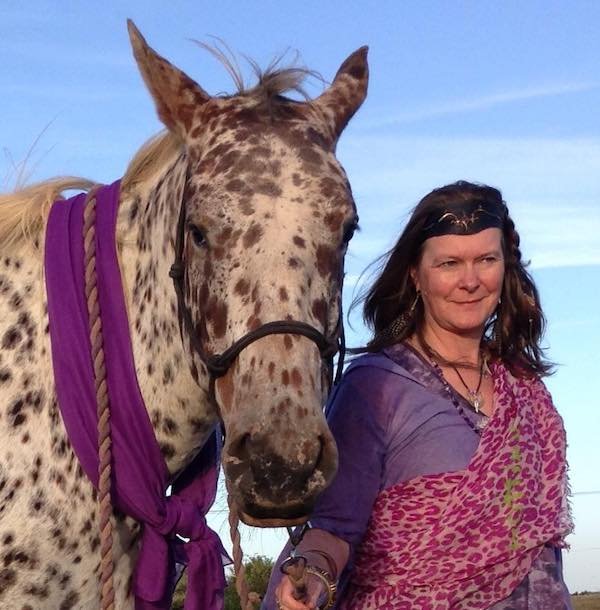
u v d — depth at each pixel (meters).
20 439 2.83
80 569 2.84
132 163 3.05
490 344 3.10
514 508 2.84
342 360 2.77
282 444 2.32
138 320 2.91
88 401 2.80
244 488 2.36
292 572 2.57
